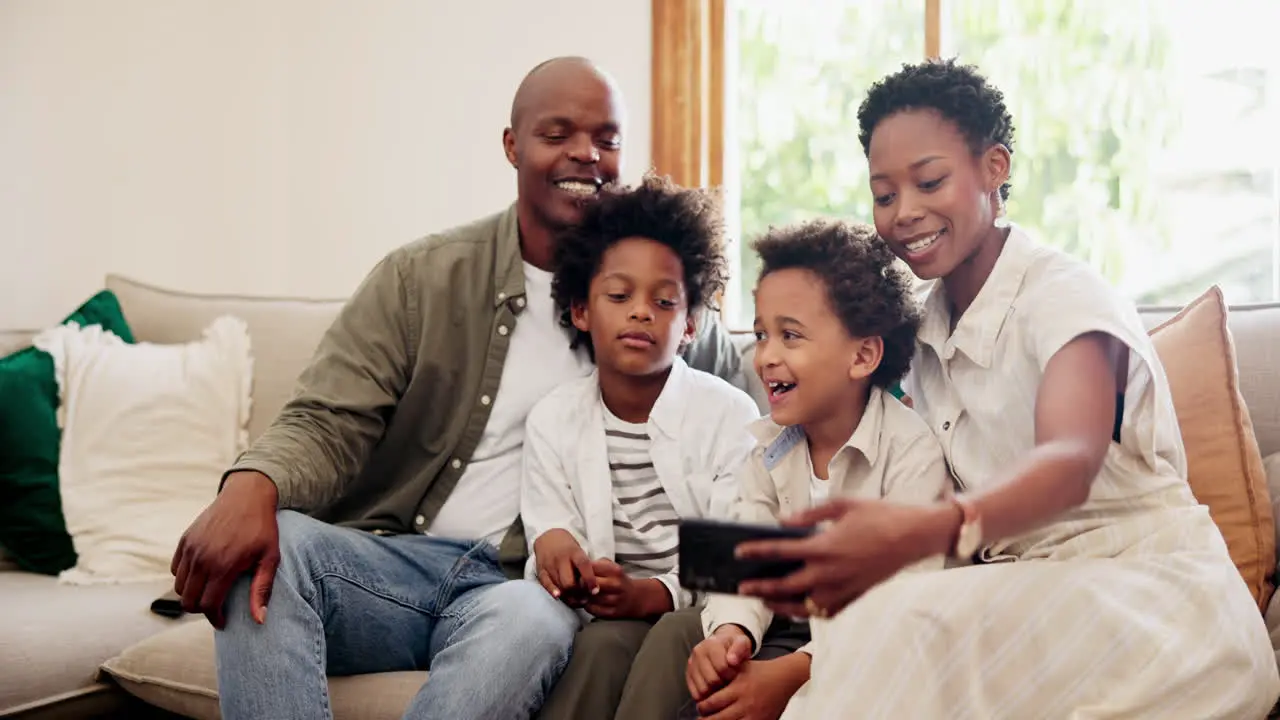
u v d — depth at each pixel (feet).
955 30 9.28
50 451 6.91
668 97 9.33
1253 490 5.08
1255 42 8.75
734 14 9.72
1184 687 3.87
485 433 5.96
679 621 4.83
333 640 5.06
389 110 9.71
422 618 5.29
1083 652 3.86
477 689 4.53
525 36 9.51
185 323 7.68
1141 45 8.93
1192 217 8.89
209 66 9.79
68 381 7.10
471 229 6.25
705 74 9.39
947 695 3.82
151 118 9.70
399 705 4.94
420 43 9.66
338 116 9.79
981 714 3.78
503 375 6.00
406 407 5.92
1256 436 5.72
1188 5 8.85
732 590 3.55
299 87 9.82
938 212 4.75
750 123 9.74
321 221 9.82
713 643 4.59
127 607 6.00
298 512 5.38
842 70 9.51
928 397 5.09
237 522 4.69
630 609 5.07
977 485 4.74
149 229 9.70
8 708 5.34
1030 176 9.15
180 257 9.76
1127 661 3.86
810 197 9.59
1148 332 5.58
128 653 5.56
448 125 9.62
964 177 4.74
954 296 4.99
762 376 5.12
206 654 5.42
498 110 9.53
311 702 4.57
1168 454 4.49
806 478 5.18
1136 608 3.99
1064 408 4.12
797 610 3.60
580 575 5.08
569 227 5.94
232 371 7.30
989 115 4.74
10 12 9.46
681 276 5.63
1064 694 3.84
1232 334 5.92
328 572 4.97
